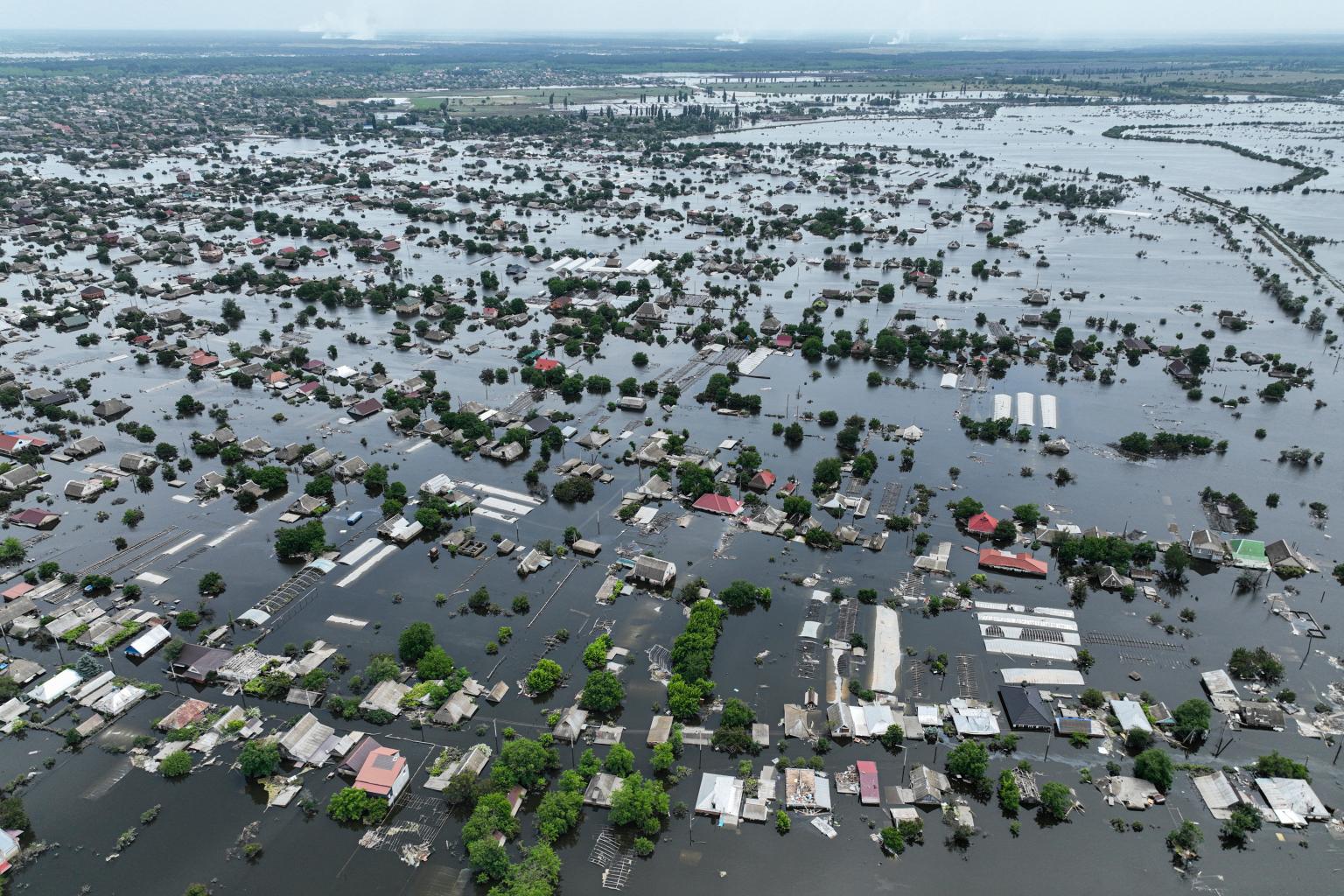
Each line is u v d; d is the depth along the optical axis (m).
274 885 80.06
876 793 89.06
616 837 85.31
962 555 130.88
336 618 116.06
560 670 104.38
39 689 101.19
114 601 119.06
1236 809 87.19
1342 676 106.25
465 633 113.50
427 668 103.12
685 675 102.50
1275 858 83.06
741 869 82.00
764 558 130.50
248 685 102.50
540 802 88.31
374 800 86.94
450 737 96.50
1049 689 104.00
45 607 117.25
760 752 95.19
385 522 136.12
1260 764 91.75
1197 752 94.81
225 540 134.38
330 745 94.38
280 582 124.12
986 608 118.06
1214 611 118.31
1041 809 88.50
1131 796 89.06
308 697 100.94
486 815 84.12
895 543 134.12
